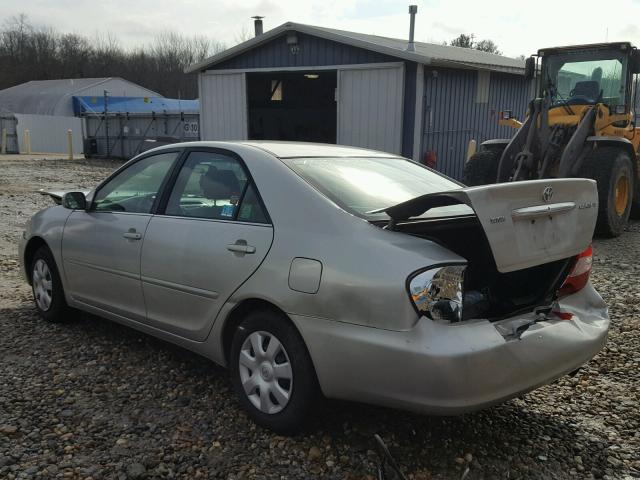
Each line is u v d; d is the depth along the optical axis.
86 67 70.25
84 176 18.67
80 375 3.95
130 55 75.06
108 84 47.25
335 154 3.96
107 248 4.23
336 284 2.90
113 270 4.20
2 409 3.45
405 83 13.18
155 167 4.19
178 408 3.54
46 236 4.81
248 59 15.25
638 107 10.80
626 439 3.32
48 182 16.62
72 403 3.56
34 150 34.16
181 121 24.20
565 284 3.45
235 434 3.26
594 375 4.11
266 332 3.24
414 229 3.09
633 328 4.97
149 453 3.05
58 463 2.94
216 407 3.55
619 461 3.11
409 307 2.72
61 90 44.50
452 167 14.95
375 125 13.66
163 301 3.84
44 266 4.95
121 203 4.34
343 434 3.27
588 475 2.98
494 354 2.75
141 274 3.96
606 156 8.96
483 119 16.06
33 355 4.28
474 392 2.70
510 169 9.55
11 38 70.38
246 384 3.36
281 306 3.10
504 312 3.14
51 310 4.88
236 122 15.74
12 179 17.17
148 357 4.27
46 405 3.52
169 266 3.74
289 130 18.12
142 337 4.67
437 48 17.42
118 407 3.53
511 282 3.25
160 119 24.73
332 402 3.55
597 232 9.23
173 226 3.79
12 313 5.22
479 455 3.13
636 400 3.76
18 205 11.95
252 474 2.91
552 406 3.69
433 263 2.77
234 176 3.63
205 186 3.76
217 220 3.57
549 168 9.43
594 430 3.41
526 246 2.92
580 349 3.17
